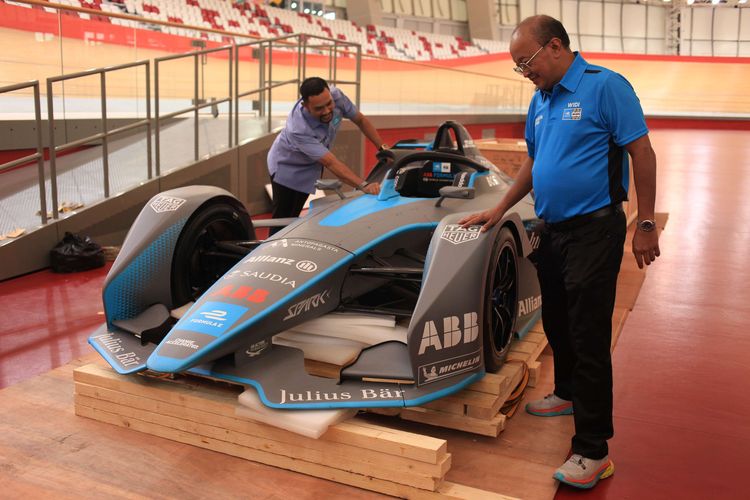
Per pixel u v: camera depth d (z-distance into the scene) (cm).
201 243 347
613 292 242
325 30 2206
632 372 355
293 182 462
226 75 838
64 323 411
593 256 239
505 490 240
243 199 744
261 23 2022
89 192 596
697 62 3097
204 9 1844
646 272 563
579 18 3119
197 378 285
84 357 356
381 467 233
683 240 691
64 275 519
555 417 297
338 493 235
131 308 318
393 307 343
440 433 281
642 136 229
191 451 264
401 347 275
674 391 332
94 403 287
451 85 1602
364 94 1220
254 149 751
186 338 252
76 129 717
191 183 669
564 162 239
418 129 1429
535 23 236
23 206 567
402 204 340
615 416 304
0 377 332
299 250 293
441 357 258
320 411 244
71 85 710
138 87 777
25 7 655
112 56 746
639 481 251
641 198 233
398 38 2425
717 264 595
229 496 233
